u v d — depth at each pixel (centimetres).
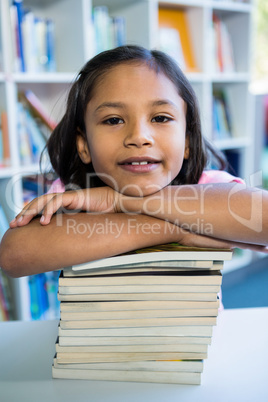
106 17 185
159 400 49
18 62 164
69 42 182
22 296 168
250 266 263
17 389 52
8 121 159
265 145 258
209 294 51
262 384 53
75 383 53
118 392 51
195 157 79
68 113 77
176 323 52
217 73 241
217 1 227
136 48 69
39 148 177
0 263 56
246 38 252
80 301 52
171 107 60
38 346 64
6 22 155
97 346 53
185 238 57
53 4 185
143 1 193
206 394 50
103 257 52
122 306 52
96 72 63
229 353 60
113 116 59
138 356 53
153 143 58
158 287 51
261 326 69
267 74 356
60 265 53
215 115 248
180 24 225
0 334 69
